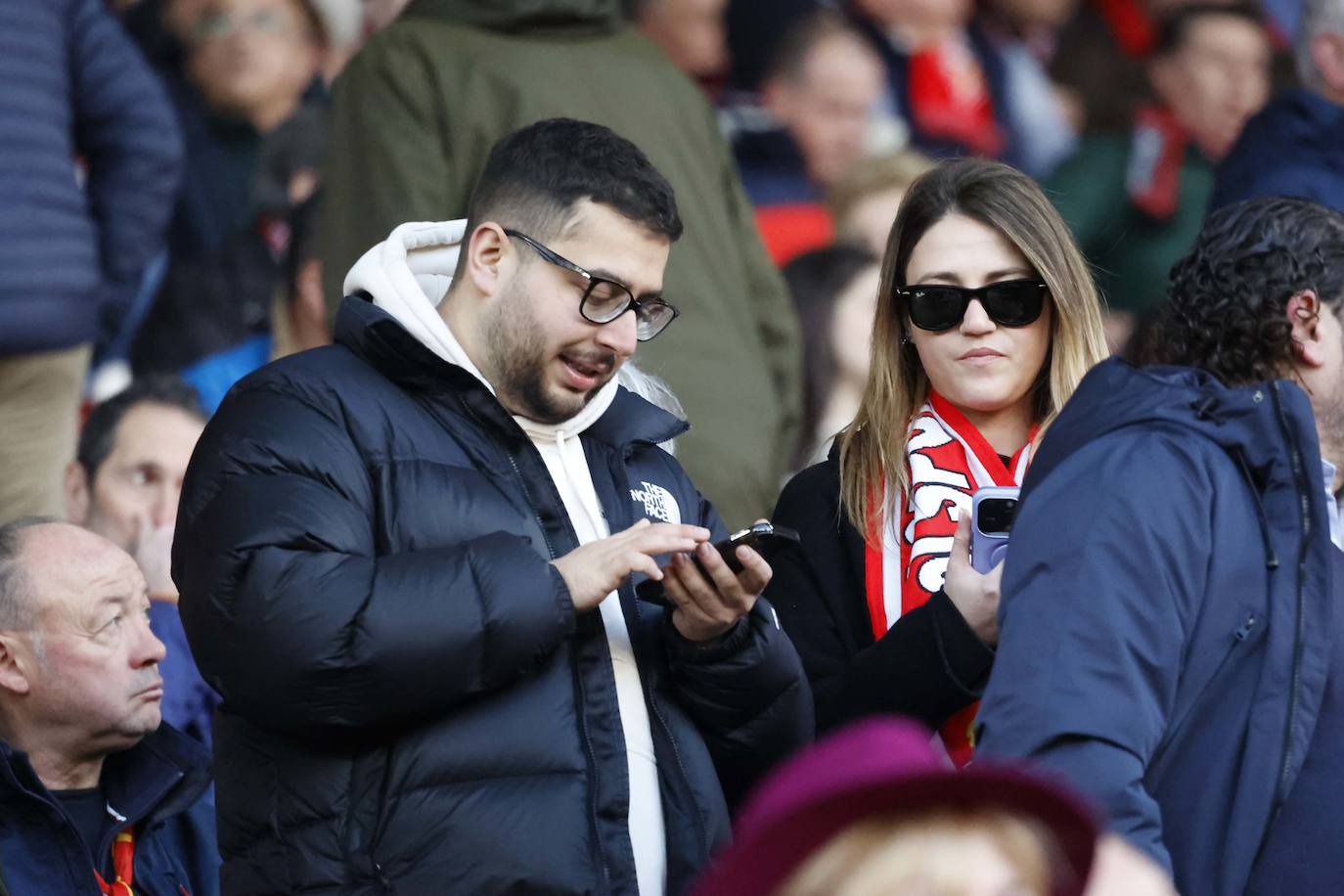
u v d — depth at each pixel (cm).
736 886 556
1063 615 964
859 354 2275
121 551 1377
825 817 550
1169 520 983
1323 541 1003
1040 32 2533
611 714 1120
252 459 1106
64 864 1272
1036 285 1312
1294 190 2423
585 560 1093
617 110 1850
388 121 1819
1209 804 983
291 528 1073
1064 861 554
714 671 1161
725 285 1908
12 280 1998
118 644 1351
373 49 1842
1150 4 2544
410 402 1153
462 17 1836
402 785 1077
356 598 1055
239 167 2211
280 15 2198
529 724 1095
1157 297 2506
